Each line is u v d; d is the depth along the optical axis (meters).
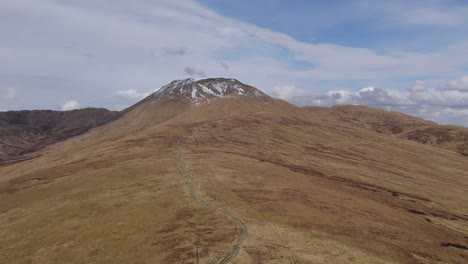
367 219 66.75
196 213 60.84
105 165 107.94
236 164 105.75
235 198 70.00
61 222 62.81
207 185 78.88
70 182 91.44
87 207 69.31
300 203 69.94
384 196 99.38
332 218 63.09
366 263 45.97
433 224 77.38
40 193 85.50
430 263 50.72
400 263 48.34
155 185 80.81
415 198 107.94
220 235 50.78
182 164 101.81
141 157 115.88
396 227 65.62
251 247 46.78
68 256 49.31
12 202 81.06
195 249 46.44
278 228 54.50
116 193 77.06
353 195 91.50
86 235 55.50
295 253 45.81
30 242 56.34
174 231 53.31
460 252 59.00
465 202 116.12
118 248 49.47
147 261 44.59
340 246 50.16
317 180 101.81
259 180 87.31
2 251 54.59
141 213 62.66
